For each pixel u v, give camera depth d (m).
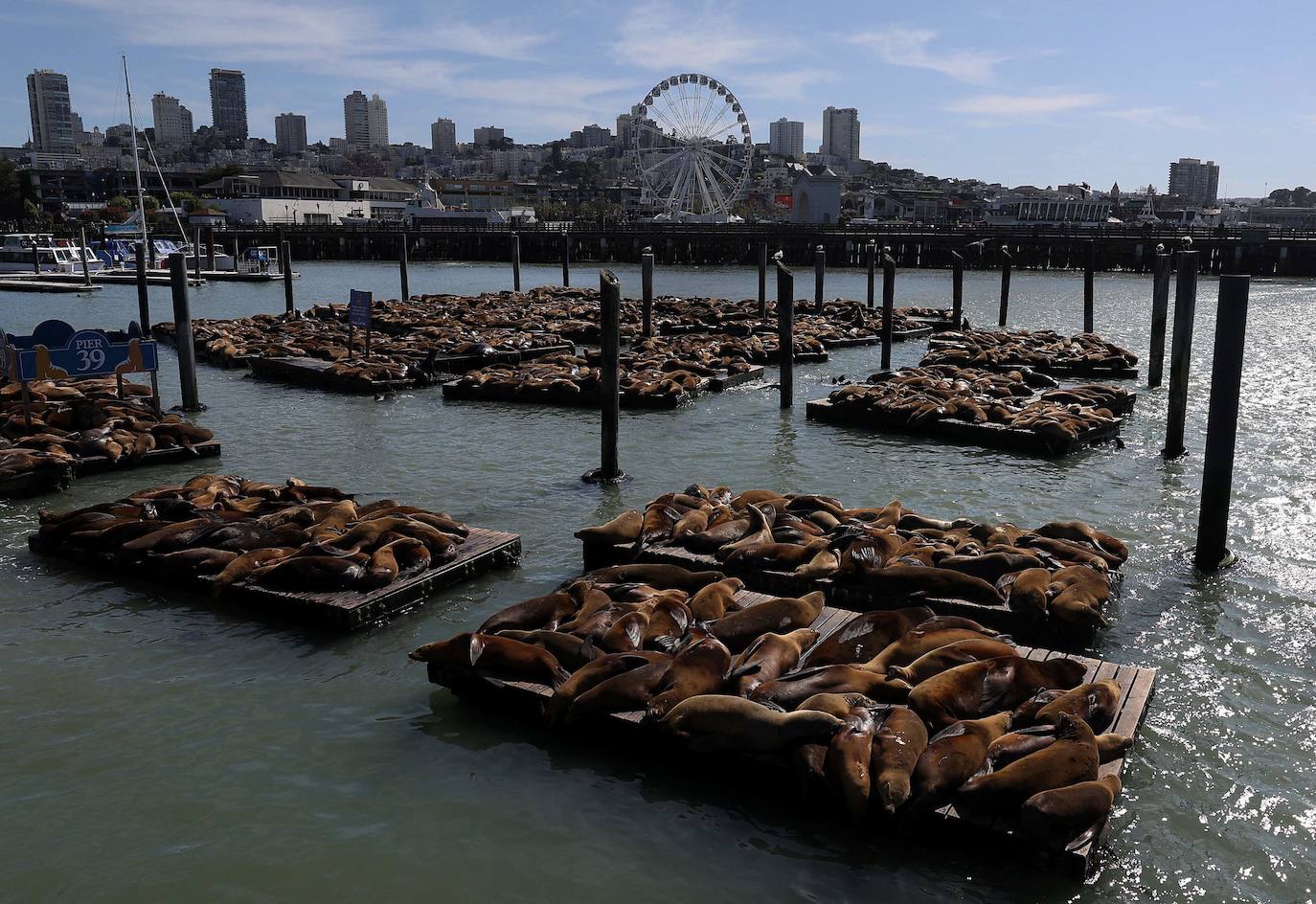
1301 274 65.62
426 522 10.18
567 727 6.75
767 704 6.21
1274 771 6.52
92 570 9.88
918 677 6.45
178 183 146.00
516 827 5.91
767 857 5.61
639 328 30.77
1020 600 8.02
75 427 15.09
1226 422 9.91
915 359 26.69
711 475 14.26
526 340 26.59
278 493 11.21
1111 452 15.70
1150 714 7.20
